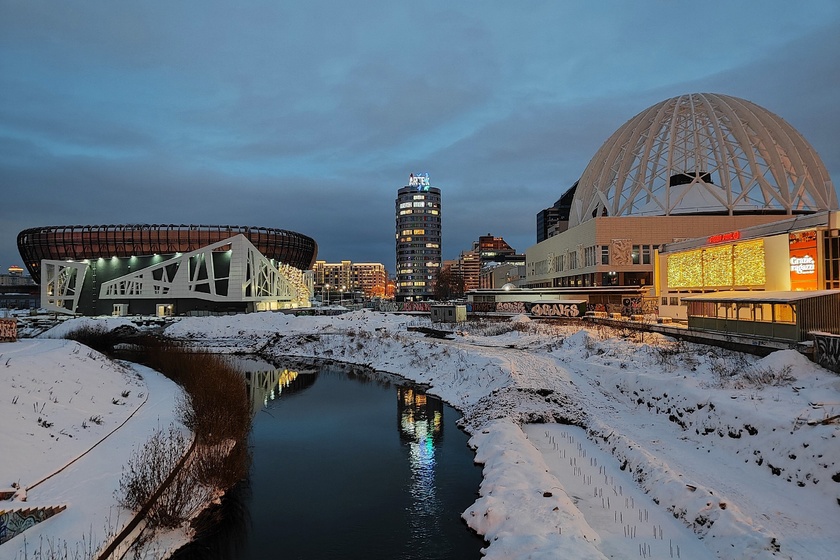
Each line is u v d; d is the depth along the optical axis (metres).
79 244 105.12
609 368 29.00
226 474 16.92
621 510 14.08
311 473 19.23
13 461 14.59
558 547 11.19
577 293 72.38
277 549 13.56
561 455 18.83
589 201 95.56
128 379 29.50
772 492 13.93
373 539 13.98
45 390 20.38
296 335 57.72
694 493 13.67
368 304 156.50
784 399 18.05
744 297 27.83
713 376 23.08
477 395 29.17
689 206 78.81
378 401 31.39
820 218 33.31
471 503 16.09
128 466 16.38
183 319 65.94
